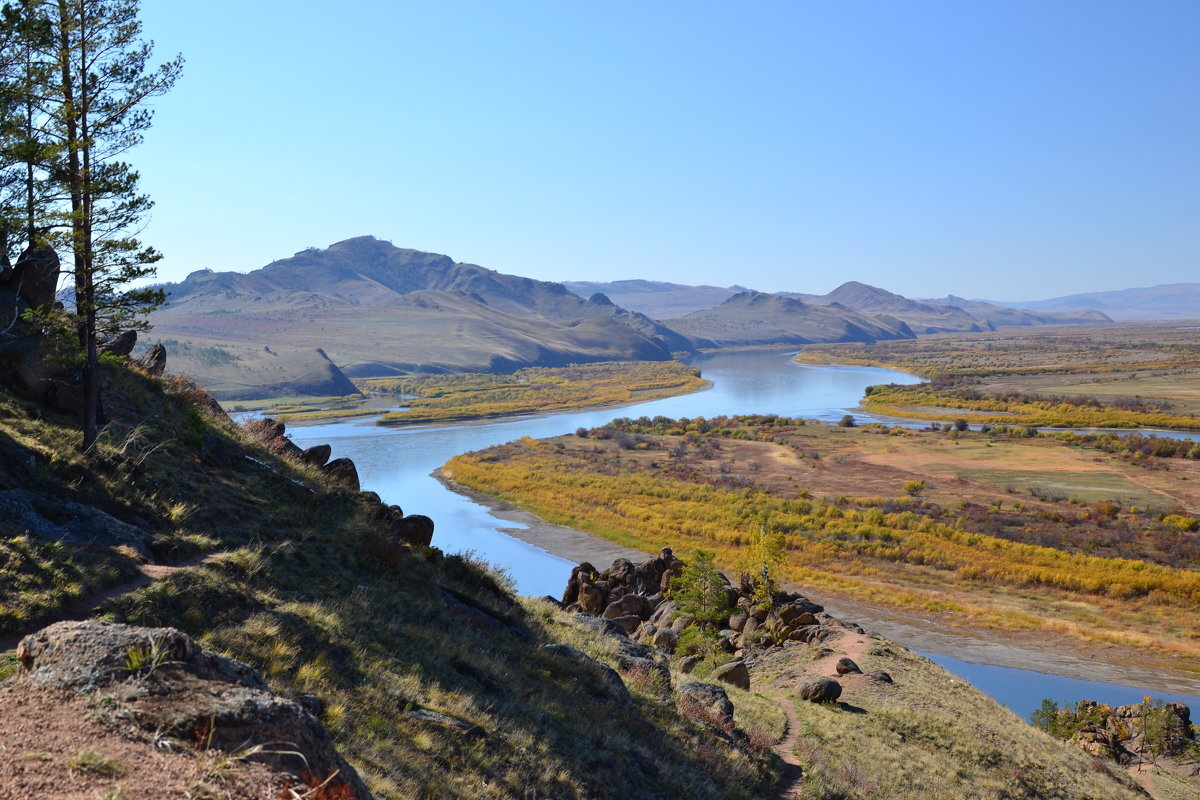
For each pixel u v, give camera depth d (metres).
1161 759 46.34
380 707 13.62
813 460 158.38
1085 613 75.25
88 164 20.03
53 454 17.30
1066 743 39.59
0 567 12.43
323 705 12.41
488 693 17.09
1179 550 91.75
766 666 42.78
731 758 21.14
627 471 143.38
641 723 19.92
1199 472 141.88
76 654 6.48
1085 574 83.31
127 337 29.09
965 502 119.38
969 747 30.00
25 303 23.72
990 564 86.81
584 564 60.53
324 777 5.99
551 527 104.06
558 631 26.97
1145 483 133.75
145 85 20.30
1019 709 56.19
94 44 19.95
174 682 6.34
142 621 12.77
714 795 17.91
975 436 187.62
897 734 29.94
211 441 23.62
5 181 21.02
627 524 105.06
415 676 15.68
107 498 17.34
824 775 23.34
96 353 20.64
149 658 6.47
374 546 22.00
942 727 31.38
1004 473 143.62
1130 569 85.06
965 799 24.92
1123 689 59.97
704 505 115.06
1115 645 68.25
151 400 26.03
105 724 5.68
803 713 30.39
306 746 6.14
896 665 41.19
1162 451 158.75
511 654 20.55
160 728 5.72
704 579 50.66
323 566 19.72
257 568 17.11
